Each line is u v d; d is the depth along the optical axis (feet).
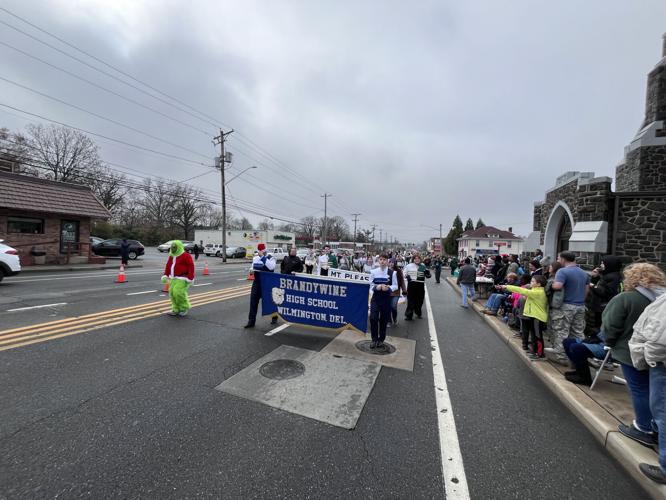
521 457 8.91
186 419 10.00
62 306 24.66
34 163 124.88
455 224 253.24
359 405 11.44
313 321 20.17
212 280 49.21
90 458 8.05
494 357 17.66
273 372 13.83
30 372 12.78
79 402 10.71
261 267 21.59
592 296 16.71
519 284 23.61
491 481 7.91
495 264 37.83
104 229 150.92
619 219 27.37
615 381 13.38
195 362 14.51
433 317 28.66
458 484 7.74
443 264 152.05
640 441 9.00
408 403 11.80
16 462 7.78
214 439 9.06
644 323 8.41
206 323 21.33
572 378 13.33
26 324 19.25
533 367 15.69
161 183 209.26
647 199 26.68
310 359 15.62
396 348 18.34
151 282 40.75
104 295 30.19
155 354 15.26
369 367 15.10
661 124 32.58
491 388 13.48
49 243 57.88
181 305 22.94
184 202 221.25
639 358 8.58
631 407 11.18
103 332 18.25
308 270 54.29
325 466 8.16
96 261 64.90
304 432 9.62
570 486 7.88
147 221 212.84
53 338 16.85
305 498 7.09
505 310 25.85
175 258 22.79
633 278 9.83
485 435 9.93
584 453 9.23
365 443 9.22
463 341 20.74
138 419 9.87
